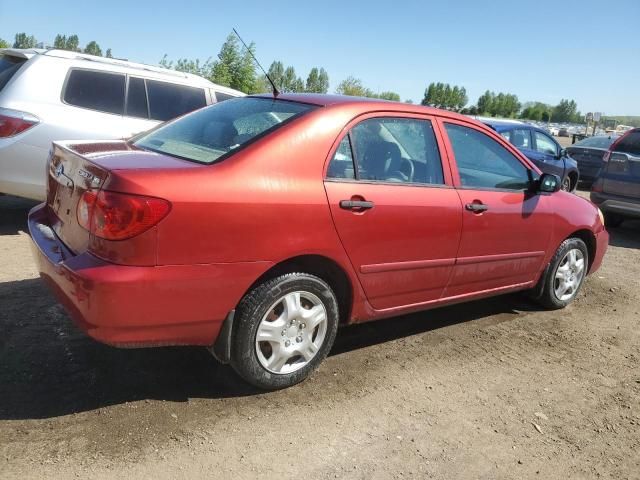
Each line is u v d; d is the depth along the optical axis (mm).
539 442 3148
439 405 3412
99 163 2910
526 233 4543
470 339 4430
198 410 3111
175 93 7102
